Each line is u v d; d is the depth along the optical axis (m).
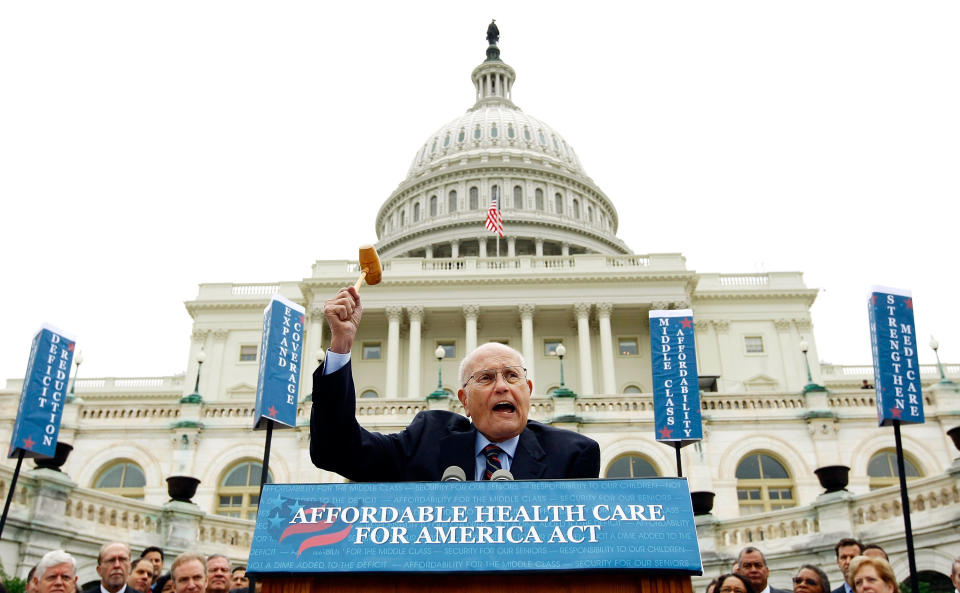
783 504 27.11
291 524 2.48
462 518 2.48
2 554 15.63
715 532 19.47
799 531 18.88
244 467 27.39
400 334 59.53
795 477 27.31
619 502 2.50
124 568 8.45
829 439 27.66
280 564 2.41
